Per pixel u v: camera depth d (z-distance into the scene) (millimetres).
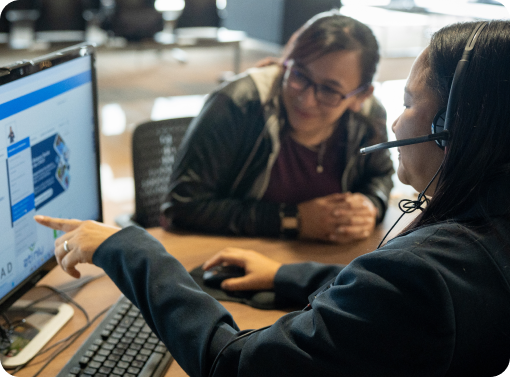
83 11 6262
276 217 1409
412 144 694
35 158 963
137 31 6121
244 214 1420
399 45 7617
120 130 4586
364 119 1593
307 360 618
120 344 920
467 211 626
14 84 865
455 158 617
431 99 662
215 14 6914
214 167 1503
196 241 1393
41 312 1040
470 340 585
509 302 592
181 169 1479
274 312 1092
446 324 557
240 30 8883
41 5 6059
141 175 1815
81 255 845
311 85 1382
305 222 1408
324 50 1333
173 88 6145
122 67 7031
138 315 1004
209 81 6504
